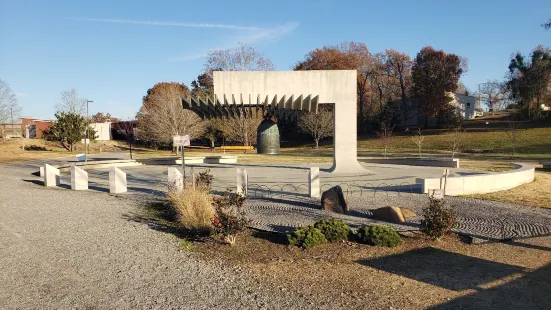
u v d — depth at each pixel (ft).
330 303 18.03
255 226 30.27
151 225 31.86
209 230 29.32
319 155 132.77
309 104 59.11
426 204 38.37
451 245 26.94
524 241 28.04
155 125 157.07
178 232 29.84
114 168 47.80
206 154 141.90
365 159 92.79
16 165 92.94
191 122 154.61
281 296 18.72
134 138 185.16
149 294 18.78
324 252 25.14
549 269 22.82
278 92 59.06
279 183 53.31
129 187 52.70
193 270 22.09
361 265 23.11
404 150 153.79
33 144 151.64
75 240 27.68
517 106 205.36
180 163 94.48
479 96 311.27
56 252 25.03
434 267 22.95
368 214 34.42
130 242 27.25
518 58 199.82
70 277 20.86
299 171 70.23
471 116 243.40
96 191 49.42
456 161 76.28
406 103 231.30
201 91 191.31
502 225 31.48
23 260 23.48
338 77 60.29
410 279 21.15
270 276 21.27
